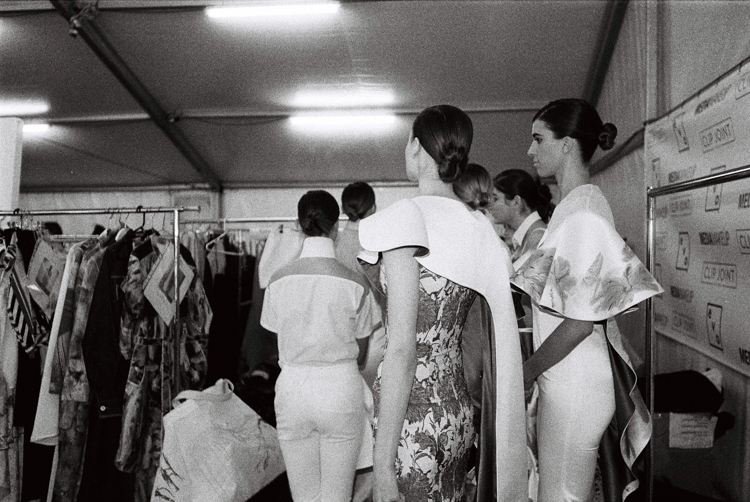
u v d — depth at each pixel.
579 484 1.60
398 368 1.21
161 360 2.94
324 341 2.24
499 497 1.35
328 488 2.31
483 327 1.42
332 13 5.20
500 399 1.36
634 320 4.46
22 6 5.05
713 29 2.96
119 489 2.86
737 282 2.52
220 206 9.29
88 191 9.55
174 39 5.66
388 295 1.26
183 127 7.50
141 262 2.83
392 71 6.18
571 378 1.58
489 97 6.66
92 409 2.79
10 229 2.72
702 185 1.94
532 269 1.60
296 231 3.78
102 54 5.68
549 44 5.60
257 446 2.77
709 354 2.86
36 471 2.76
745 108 2.39
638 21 4.37
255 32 5.51
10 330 2.63
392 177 8.95
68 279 2.69
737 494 2.70
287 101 6.91
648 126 3.88
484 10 5.11
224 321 4.31
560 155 1.75
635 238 4.50
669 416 2.64
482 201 2.41
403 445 1.29
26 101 6.75
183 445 2.54
